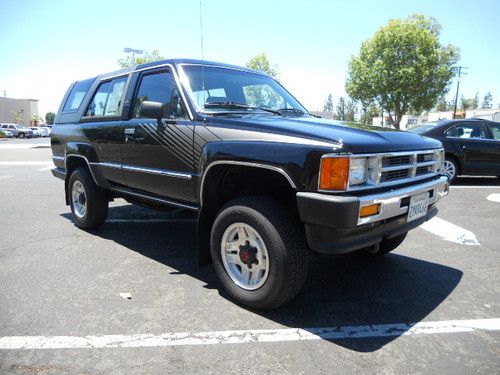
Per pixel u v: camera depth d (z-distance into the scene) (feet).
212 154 9.81
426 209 10.36
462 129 29.17
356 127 9.77
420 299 10.47
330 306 10.02
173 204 11.94
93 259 13.21
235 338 8.49
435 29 106.42
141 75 13.20
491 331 8.89
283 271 8.82
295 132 8.78
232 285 9.97
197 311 9.65
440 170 11.56
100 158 14.80
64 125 17.47
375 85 106.32
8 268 12.31
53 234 16.12
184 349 8.06
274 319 9.31
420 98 104.73
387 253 14.08
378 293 10.81
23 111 243.40
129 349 8.04
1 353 7.84
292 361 7.70
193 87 11.57
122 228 17.16
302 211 8.27
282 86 15.01
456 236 16.29
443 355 7.95
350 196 8.01
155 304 10.00
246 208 9.22
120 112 13.69
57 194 25.86
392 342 8.41
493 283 11.57
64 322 9.04
